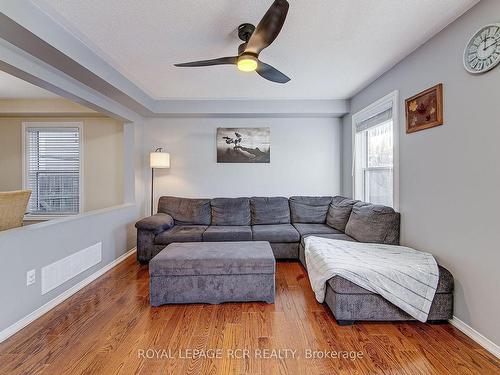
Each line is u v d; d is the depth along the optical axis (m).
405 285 2.01
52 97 3.90
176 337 1.90
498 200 1.70
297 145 4.42
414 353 1.73
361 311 2.03
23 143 4.35
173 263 2.35
